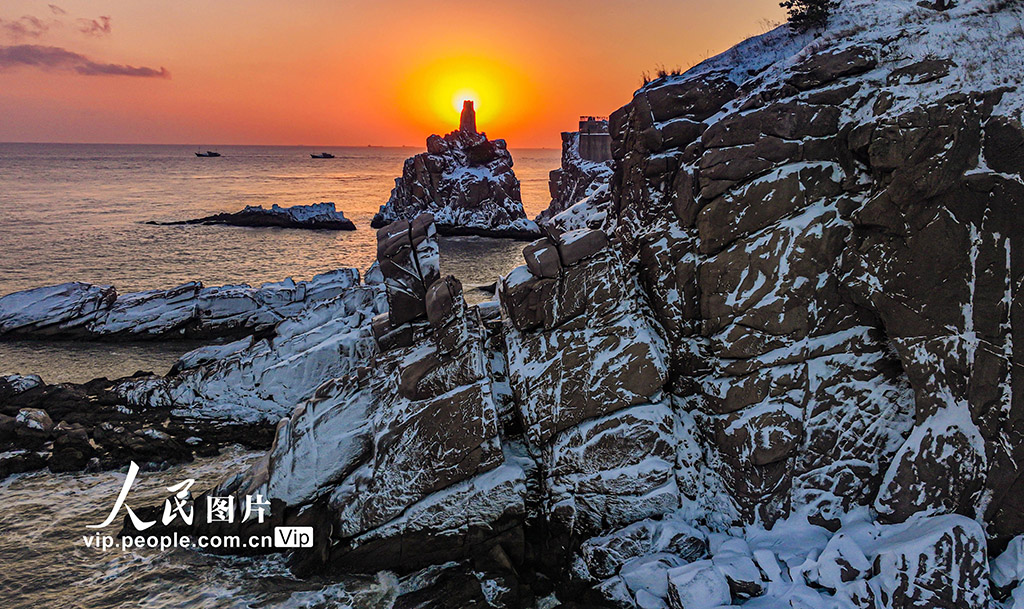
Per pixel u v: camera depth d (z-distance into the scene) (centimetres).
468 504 1219
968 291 995
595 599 1106
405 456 1245
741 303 1183
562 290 1262
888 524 1054
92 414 1961
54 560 1281
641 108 1380
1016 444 959
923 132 1004
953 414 1022
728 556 1063
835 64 1137
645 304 1346
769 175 1161
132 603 1157
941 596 909
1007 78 983
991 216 964
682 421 1266
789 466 1145
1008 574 937
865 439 1135
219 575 1239
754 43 1449
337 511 1252
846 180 1129
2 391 2011
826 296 1144
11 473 1653
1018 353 952
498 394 1330
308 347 2034
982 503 986
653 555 1109
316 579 1223
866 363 1141
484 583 1170
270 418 1947
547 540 1234
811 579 998
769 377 1166
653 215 1348
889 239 1059
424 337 1385
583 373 1249
